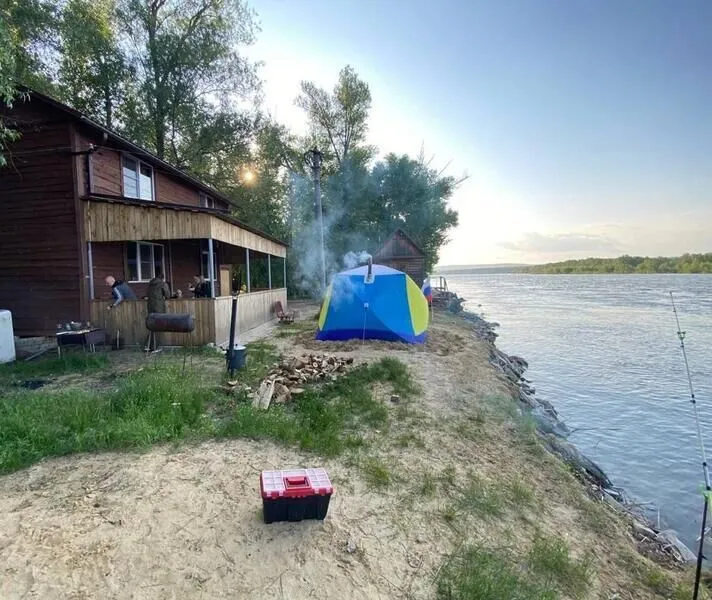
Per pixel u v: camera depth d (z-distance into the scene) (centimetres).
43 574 246
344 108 3262
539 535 348
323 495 306
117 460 387
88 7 1972
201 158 2383
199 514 312
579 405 973
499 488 405
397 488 377
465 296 4484
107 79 2059
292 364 727
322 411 531
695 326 2128
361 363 809
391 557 288
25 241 973
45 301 969
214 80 2314
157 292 893
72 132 948
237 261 1845
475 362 990
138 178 1223
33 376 696
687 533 502
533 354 1533
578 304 3391
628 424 854
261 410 509
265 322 1440
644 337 1845
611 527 414
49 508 311
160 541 280
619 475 648
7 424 429
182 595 239
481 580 270
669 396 1040
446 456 454
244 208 2572
